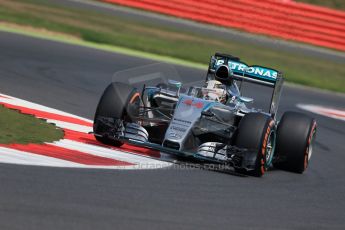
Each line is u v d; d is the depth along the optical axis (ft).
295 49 310.24
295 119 105.70
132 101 98.17
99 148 96.27
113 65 196.95
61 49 205.98
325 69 274.98
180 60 237.66
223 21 326.03
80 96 148.56
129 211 66.33
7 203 62.18
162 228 62.85
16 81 149.89
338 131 163.02
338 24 326.03
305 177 103.76
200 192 79.56
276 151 105.09
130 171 84.02
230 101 103.91
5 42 196.85
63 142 96.43
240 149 92.02
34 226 57.16
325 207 84.89
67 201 66.03
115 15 300.81
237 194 82.12
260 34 325.01
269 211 77.05
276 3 324.60
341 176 109.81
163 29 287.48
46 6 286.87
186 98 98.48
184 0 327.88
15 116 108.99
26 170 75.25
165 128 100.27
